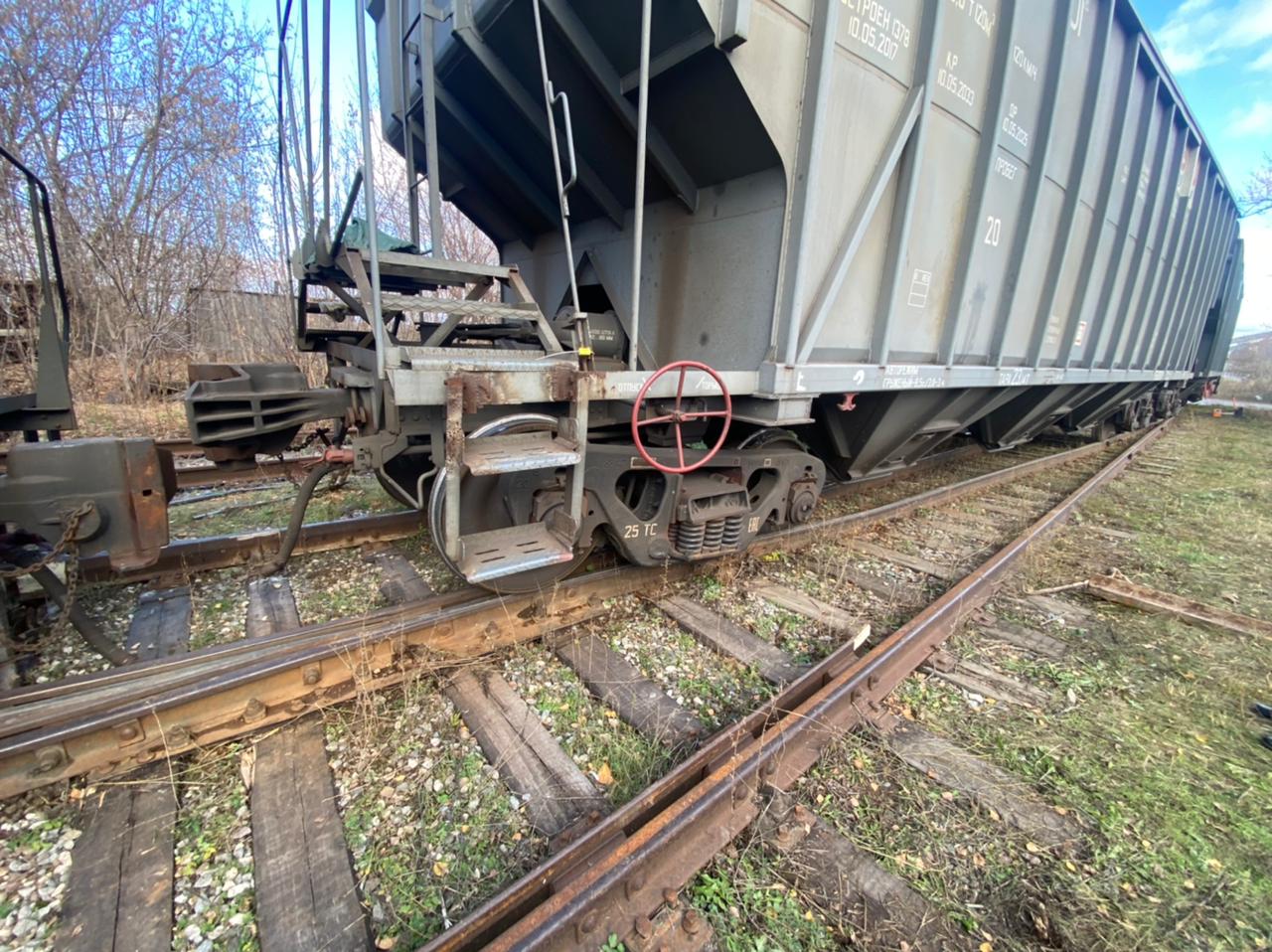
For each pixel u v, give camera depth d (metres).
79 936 1.54
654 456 3.07
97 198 9.49
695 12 2.38
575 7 2.71
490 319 2.73
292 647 2.54
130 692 2.19
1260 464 9.49
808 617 3.38
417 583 3.51
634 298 2.63
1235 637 3.40
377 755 2.18
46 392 3.12
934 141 3.61
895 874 1.82
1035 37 4.10
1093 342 6.48
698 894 1.71
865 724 2.44
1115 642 3.35
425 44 2.79
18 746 1.85
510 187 4.39
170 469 2.51
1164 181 6.87
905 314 3.84
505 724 2.34
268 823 1.88
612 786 2.10
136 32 9.52
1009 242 4.53
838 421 4.38
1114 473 7.80
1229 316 15.90
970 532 5.15
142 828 1.85
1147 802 2.16
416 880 1.74
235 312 11.86
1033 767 2.32
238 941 1.56
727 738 2.17
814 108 2.75
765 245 3.02
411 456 4.11
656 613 3.31
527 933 1.39
